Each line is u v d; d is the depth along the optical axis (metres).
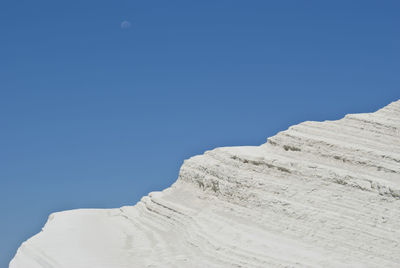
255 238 42.75
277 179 47.12
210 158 56.88
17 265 53.47
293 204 43.88
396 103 51.97
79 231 59.47
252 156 49.75
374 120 50.06
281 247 40.84
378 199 41.66
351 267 37.72
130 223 61.50
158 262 46.22
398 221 39.91
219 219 47.81
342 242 40.06
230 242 43.50
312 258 39.00
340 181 44.03
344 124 51.12
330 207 42.78
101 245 53.62
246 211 46.72
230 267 40.97
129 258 48.94
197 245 45.97
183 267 43.28
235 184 49.06
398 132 48.50
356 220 41.06
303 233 41.81
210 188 53.25
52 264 49.03
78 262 47.97
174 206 55.31
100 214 69.81
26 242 58.06
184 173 60.00
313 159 48.25
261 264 39.84
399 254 38.22
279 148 51.50
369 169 45.31
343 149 47.28
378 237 39.47
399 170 43.88
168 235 52.56
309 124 52.53
